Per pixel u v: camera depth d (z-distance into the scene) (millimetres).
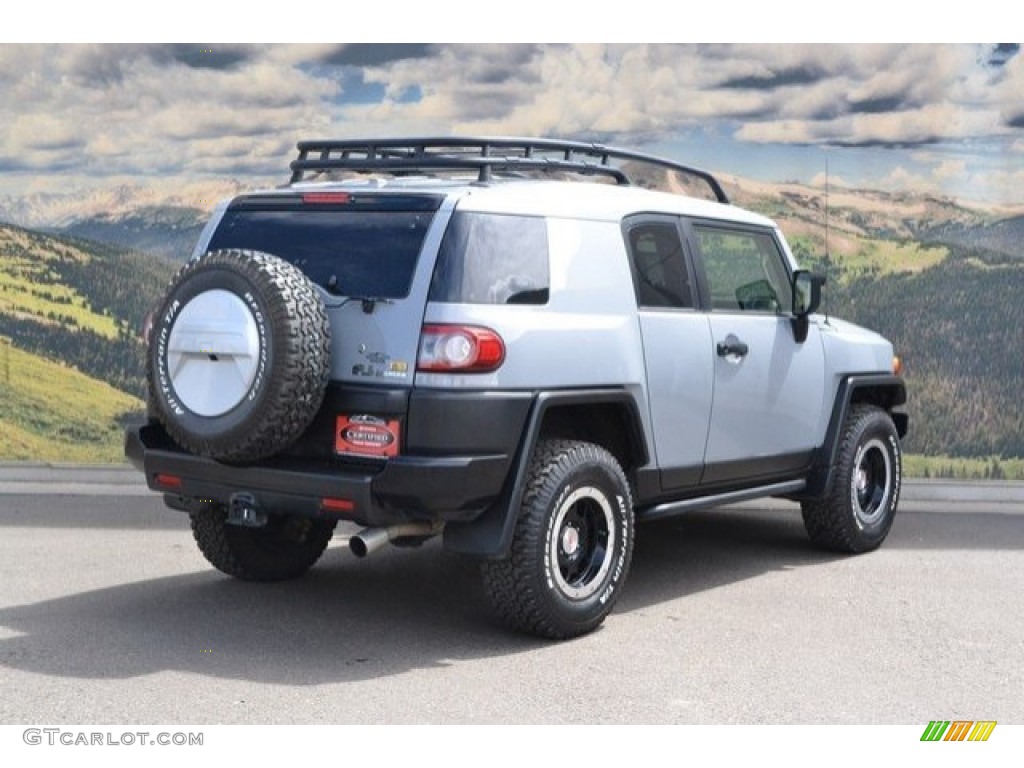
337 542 8125
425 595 6867
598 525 6156
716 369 6871
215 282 5594
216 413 5555
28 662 5543
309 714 4992
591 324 6094
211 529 6738
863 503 8148
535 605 5852
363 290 5719
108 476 9883
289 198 6125
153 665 5547
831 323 8086
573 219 6152
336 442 5672
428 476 5453
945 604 6828
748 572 7551
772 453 7355
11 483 9750
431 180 6223
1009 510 9711
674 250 6762
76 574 7109
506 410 5637
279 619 6324
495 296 5711
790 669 5668
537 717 5012
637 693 5316
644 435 6383
